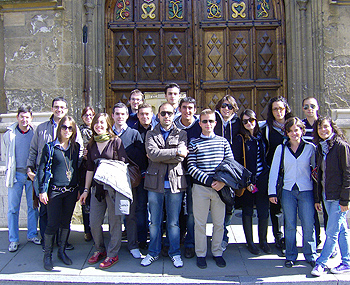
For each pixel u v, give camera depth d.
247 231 3.95
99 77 5.73
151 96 5.93
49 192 3.54
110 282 3.31
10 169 4.11
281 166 3.62
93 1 5.66
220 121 3.94
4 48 5.39
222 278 3.36
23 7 5.33
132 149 3.82
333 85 5.29
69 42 5.32
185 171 3.73
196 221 3.59
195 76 5.90
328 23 5.30
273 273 3.45
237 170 3.45
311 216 3.55
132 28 5.89
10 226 4.12
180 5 5.96
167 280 3.32
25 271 3.54
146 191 4.04
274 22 5.90
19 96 5.36
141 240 4.07
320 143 3.42
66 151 3.61
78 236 4.54
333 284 3.28
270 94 5.92
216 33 5.93
